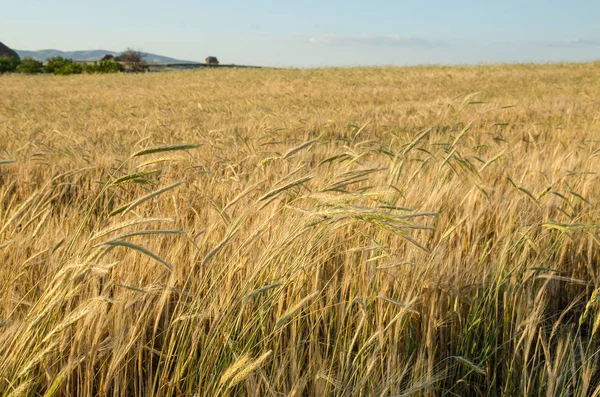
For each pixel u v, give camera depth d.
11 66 59.59
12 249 3.07
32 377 1.91
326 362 2.34
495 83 30.78
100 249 1.79
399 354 2.50
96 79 44.88
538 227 3.98
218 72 49.81
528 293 2.81
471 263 3.26
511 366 2.59
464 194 4.58
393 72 41.72
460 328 2.79
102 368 2.20
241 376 1.62
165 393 2.28
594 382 2.73
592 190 4.99
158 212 4.13
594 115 13.23
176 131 10.84
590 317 3.25
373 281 2.85
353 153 3.47
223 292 2.61
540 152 7.15
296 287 2.75
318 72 45.38
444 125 12.08
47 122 13.88
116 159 6.93
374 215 1.93
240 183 4.82
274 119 12.45
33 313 1.97
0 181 6.73
